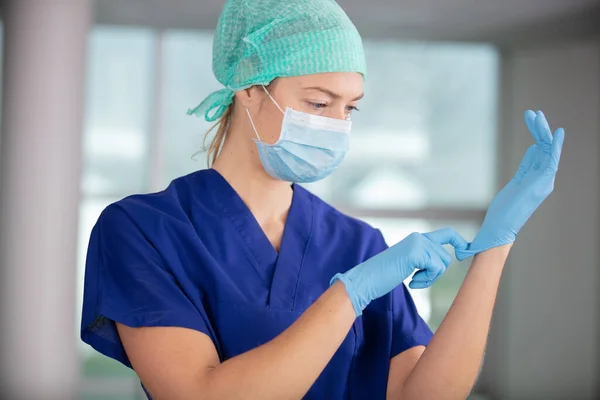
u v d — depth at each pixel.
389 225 4.84
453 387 1.22
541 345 4.74
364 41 4.82
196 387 1.08
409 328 1.38
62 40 3.92
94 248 1.25
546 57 4.73
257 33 1.30
